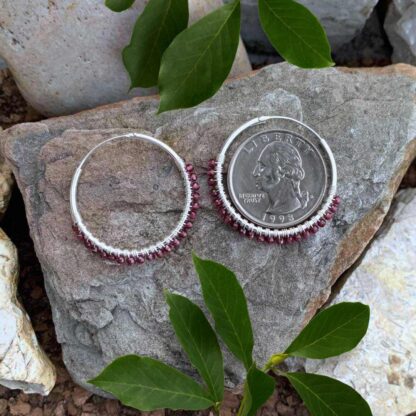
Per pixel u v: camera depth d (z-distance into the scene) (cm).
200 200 20
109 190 20
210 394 18
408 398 20
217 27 18
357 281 21
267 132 20
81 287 19
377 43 25
